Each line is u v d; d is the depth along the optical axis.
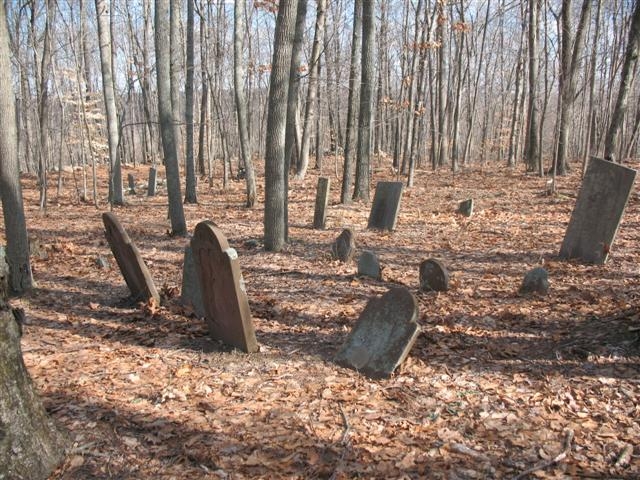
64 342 5.54
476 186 17.84
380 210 11.34
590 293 6.50
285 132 9.29
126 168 30.38
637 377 4.29
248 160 14.79
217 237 4.92
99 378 4.63
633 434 3.59
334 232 11.05
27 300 6.85
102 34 15.62
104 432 3.71
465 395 4.26
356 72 14.48
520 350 5.03
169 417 3.95
